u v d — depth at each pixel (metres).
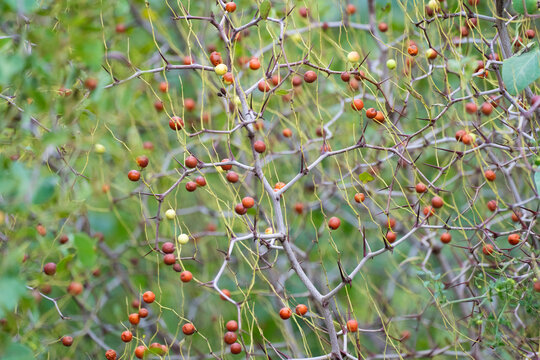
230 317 3.84
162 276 3.87
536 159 2.41
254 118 2.33
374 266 4.06
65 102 2.39
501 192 3.62
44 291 2.84
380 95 3.52
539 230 3.19
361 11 4.06
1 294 2.01
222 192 3.74
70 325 3.59
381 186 3.66
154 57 3.60
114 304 3.87
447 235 2.71
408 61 2.95
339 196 3.98
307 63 2.48
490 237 2.63
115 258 3.59
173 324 3.85
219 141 3.61
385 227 3.71
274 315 3.52
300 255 3.81
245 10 3.40
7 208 2.17
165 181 3.43
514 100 2.43
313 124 3.58
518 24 2.67
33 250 2.54
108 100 2.96
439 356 3.43
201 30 3.64
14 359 1.99
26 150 2.38
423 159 3.65
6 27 2.41
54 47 2.16
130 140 3.26
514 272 2.90
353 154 3.59
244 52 3.32
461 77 2.47
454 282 3.29
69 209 2.53
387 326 3.23
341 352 2.38
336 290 2.27
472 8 3.04
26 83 2.22
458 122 2.93
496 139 3.18
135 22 3.72
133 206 3.68
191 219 3.99
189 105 3.44
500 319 2.61
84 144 2.49
